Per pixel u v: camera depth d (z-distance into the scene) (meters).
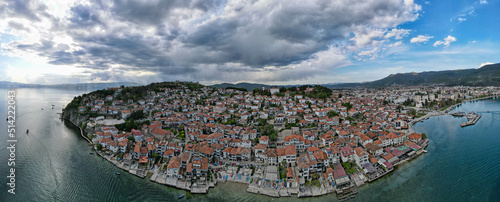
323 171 114.38
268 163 123.19
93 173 117.12
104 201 96.00
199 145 136.50
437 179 108.06
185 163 119.06
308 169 108.00
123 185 107.12
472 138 162.75
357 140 143.12
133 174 116.56
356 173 112.38
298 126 173.50
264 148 133.00
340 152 124.06
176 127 182.00
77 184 107.25
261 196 99.00
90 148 149.00
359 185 104.25
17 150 144.75
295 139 137.25
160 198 98.38
